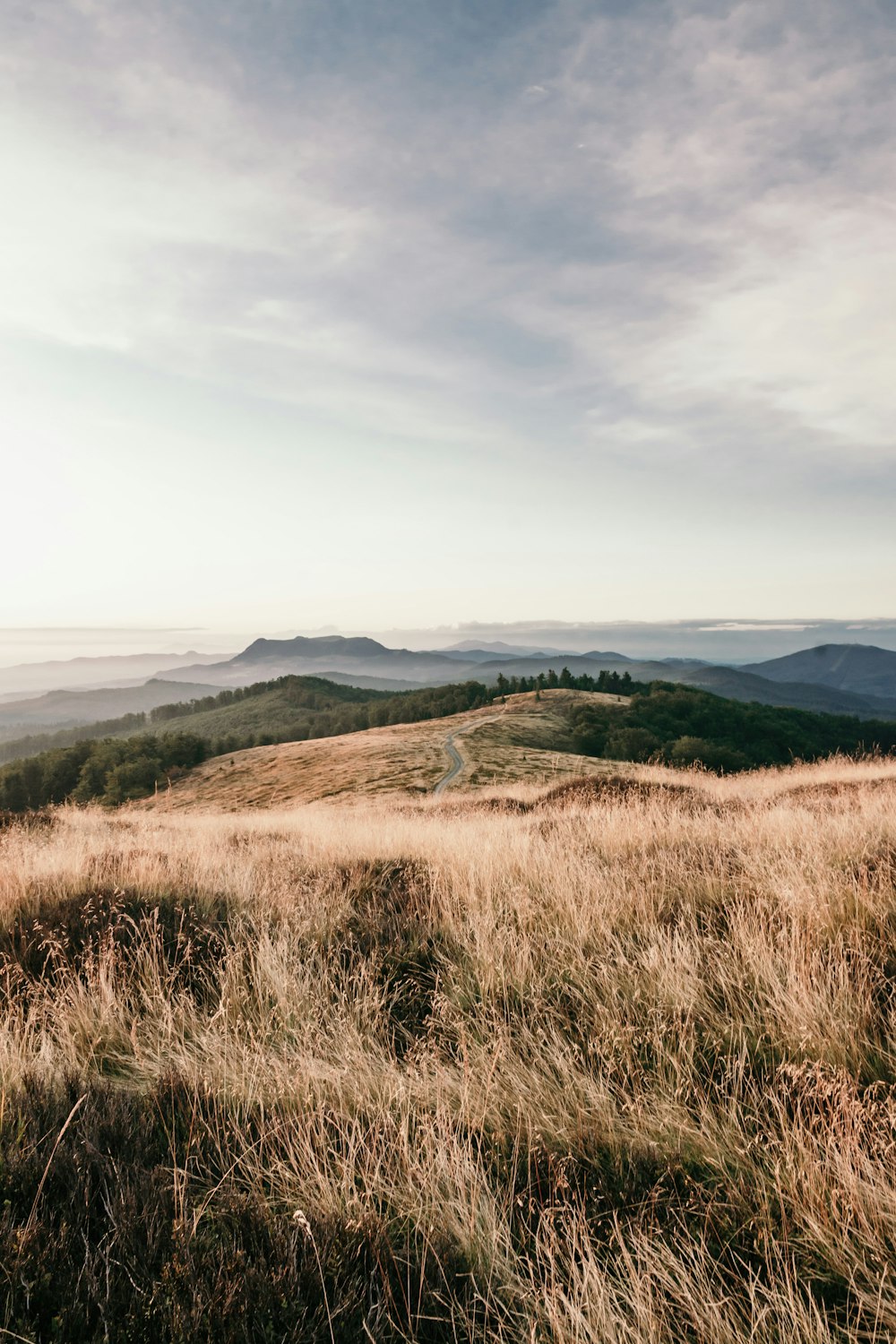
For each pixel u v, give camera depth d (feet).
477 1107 8.95
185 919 17.81
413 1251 6.91
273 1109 9.21
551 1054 9.91
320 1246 6.82
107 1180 7.72
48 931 16.87
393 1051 11.23
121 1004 12.97
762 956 11.73
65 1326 5.79
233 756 358.43
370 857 25.21
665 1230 7.02
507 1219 7.22
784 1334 5.63
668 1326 5.93
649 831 24.68
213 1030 11.89
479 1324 6.17
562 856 21.45
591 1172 7.98
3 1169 7.70
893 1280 6.20
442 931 16.52
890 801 30.17
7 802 310.04
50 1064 10.46
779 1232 6.79
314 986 13.78
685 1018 10.87
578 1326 5.72
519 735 326.85
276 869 23.82
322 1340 5.86
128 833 49.55
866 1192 6.77
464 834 30.50
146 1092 10.20
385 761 272.51
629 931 14.61
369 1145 8.43
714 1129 8.20
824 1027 9.66
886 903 13.47
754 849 19.07
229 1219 7.27
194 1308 5.80
